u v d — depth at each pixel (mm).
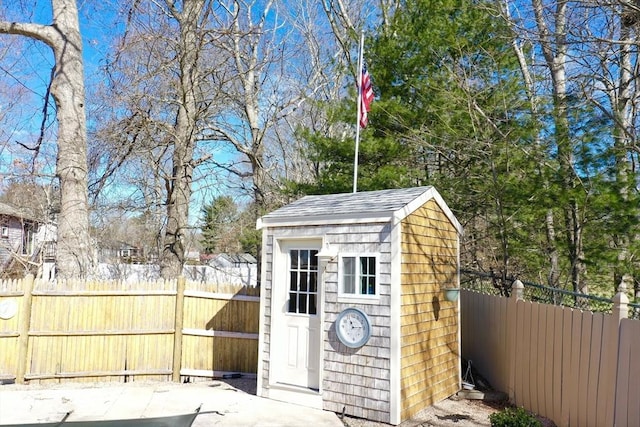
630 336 4746
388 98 11469
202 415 6223
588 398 5312
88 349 8062
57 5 10836
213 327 8539
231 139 15641
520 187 9055
